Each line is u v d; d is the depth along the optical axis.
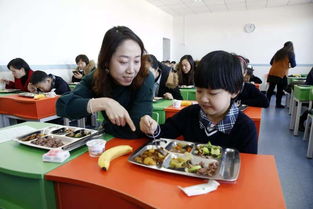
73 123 3.13
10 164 0.77
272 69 4.91
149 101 1.06
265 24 7.00
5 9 2.97
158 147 0.85
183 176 0.67
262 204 0.54
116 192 0.60
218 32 7.56
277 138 3.05
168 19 7.67
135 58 0.90
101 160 0.74
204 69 0.76
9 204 0.81
